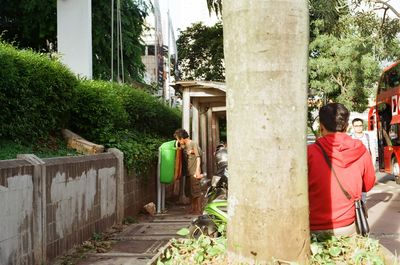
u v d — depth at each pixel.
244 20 2.60
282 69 2.59
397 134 14.65
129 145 9.18
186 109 11.51
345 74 23.11
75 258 6.00
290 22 2.58
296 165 2.66
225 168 6.46
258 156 2.62
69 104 8.26
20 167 5.04
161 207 10.12
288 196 2.65
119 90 10.61
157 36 20.16
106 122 9.05
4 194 4.71
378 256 3.04
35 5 15.48
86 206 6.91
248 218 2.68
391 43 18.59
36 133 7.45
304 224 2.71
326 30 22.14
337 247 3.15
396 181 15.20
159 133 13.75
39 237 5.39
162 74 20.77
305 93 2.67
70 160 6.37
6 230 4.73
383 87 16.31
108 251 6.45
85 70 11.63
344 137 3.42
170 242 3.37
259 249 2.66
